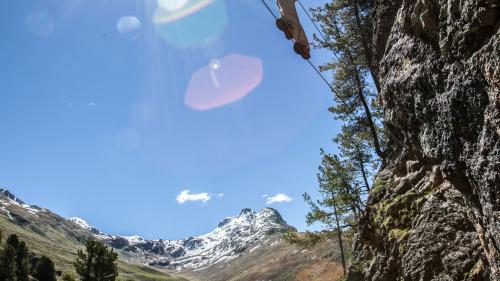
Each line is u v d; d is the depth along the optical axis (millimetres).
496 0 5742
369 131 27984
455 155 7309
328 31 28000
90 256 57000
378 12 15781
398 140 11312
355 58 26812
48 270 85750
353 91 27734
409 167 14609
